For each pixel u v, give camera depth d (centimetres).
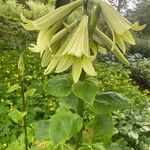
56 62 196
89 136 227
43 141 239
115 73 1241
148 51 1945
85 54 183
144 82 1426
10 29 1714
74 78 188
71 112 214
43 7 2516
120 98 218
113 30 190
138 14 2617
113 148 253
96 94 219
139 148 616
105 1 197
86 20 194
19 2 2619
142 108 775
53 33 200
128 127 638
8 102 668
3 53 1245
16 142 279
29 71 1006
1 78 920
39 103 733
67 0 1384
